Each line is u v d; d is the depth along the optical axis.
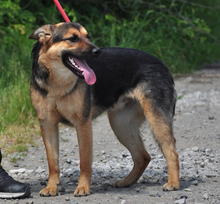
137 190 7.30
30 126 11.29
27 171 8.38
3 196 6.77
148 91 7.70
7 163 8.92
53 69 6.99
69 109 7.15
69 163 8.98
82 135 7.21
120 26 18.67
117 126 8.24
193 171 8.33
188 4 22.19
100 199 6.79
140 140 8.16
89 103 7.24
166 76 7.89
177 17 20.80
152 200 6.73
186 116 12.76
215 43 23.47
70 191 7.32
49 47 6.98
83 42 6.99
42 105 7.17
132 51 8.05
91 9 19.44
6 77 13.62
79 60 7.02
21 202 6.67
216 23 24.53
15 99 11.95
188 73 19.53
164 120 7.67
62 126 11.67
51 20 17.59
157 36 19.78
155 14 20.61
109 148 9.98
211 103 14.34
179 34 20.80
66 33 6.96
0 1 15.49
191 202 6.59
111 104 7.99
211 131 11.26
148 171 8.47
